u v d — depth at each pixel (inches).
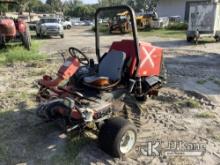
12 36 465.1
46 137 169.8
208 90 265.9
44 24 783.1
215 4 615.8
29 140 167.0
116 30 926.4
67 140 166.1
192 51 497.7
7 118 195.5
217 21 628.7
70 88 170.7
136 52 175.6
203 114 207.2
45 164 145.5
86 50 500.4
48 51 498.3
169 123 192.9
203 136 176.7
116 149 145.9
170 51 496.7
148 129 183.3
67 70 161.5
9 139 168.2
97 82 164.1
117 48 189.3
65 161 147.6
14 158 150.2
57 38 781.3
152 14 1106.7
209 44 600.7
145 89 198.7
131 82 178.2
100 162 147.0
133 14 167.9
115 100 171.8
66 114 148.3
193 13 637.3
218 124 193.9
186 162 149.4
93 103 159.9
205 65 376.5
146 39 711.1
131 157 152.1
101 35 871.7
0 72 327.9
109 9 181.8
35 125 183.9
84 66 189.5
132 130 151.6
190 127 188.2
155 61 201.0
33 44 542.3
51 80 167.0
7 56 403.2
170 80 296.0
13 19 491.8
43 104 160.6
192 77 311.6
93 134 171.5
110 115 165.0
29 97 236.1
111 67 180.7
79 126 153.7
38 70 334.6
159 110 213.6
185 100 234.8
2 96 238.8
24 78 300.5
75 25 1851.6
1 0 514.6
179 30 1008.9
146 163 147.4
